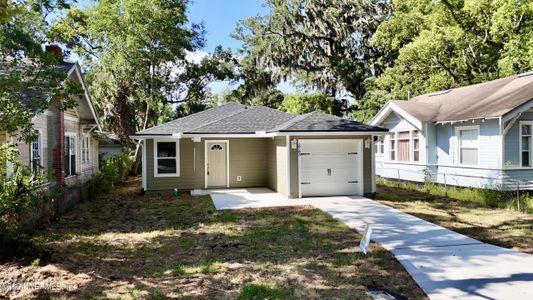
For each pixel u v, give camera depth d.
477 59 24.75
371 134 14.00
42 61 7.86
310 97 32.53
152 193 16.28
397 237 8.21
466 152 15.09
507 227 9.12
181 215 11.26
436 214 10.85
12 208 7.21
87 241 8.30
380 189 16.84
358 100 34.25
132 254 7.32
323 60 34.78
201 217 10.85
